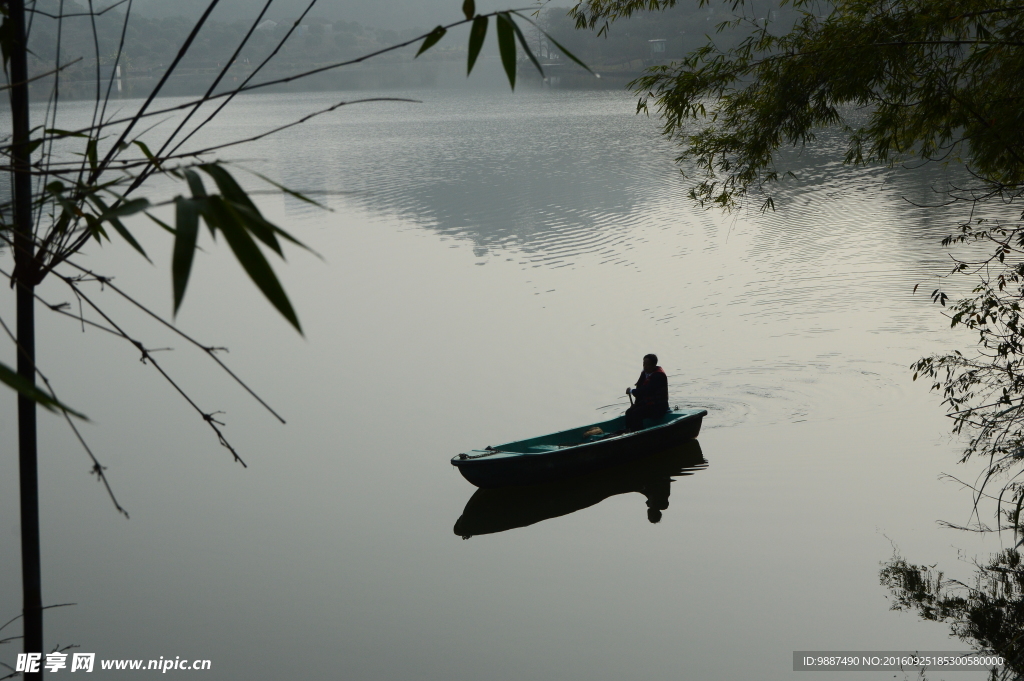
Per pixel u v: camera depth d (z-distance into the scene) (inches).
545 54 6240.2
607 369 652.1
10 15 131.9
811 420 547.8
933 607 369.4
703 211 1194.6
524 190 1465.3
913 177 1312.7
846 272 842.2
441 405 608.4
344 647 366.3
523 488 496.1
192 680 345.4
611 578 410.3
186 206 101.2
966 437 509.4
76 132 131.6
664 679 333.7
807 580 395.9
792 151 1694.1
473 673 344.2
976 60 331.6
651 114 2780.5
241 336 784.9
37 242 129.0
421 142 2332.7
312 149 2268.7
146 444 572.4
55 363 732.0
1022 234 354.0
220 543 451.5
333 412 608.4
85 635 376.8
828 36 354.6
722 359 649.0
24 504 137.4
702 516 456.1
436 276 938.1
